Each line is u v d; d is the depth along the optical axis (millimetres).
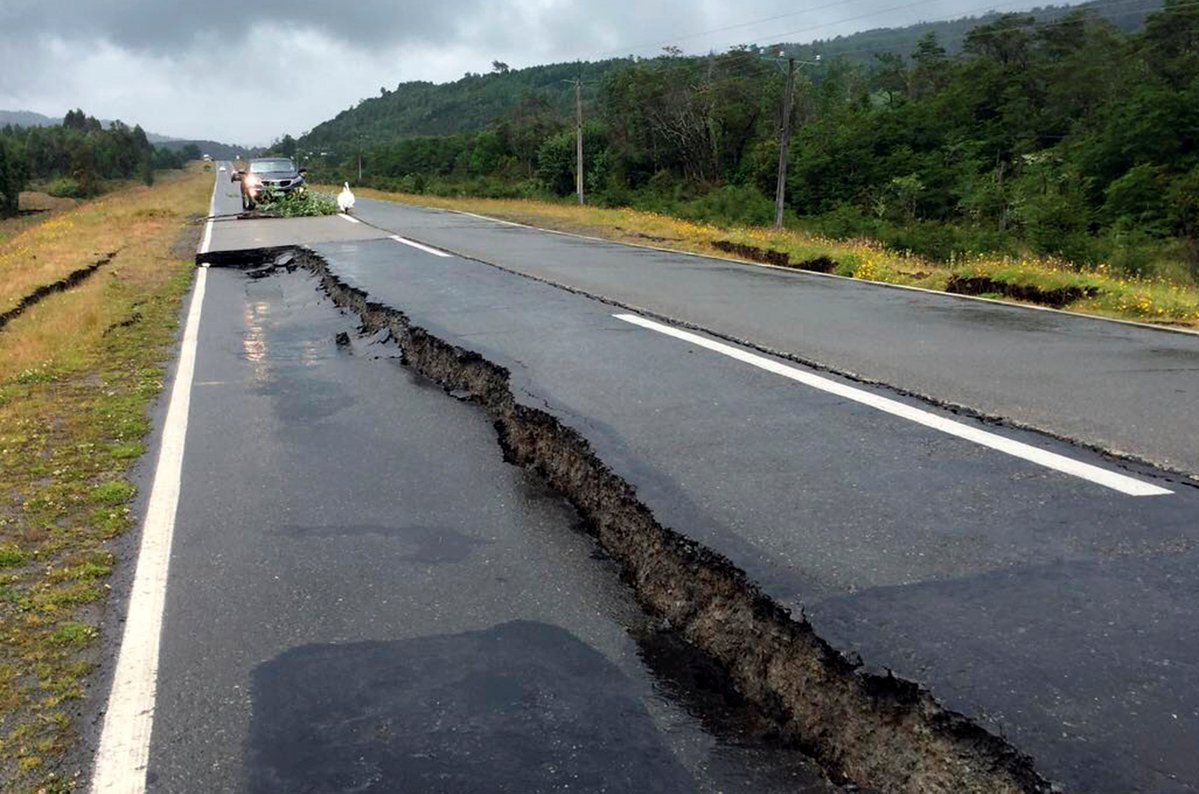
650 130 72125
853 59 105875
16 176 91750
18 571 3773
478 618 3379
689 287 11031
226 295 11984
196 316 10273
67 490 4715
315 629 3289
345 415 6121
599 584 3672
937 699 2479
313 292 11789
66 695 2885
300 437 5629
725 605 3250
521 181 78750
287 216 26750
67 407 6398
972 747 2326
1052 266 15164
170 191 61062
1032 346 7227
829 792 2420
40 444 5520
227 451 5363
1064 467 4270
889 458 4480
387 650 3143
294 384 7020
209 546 4012
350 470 5012
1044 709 2406
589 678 2979
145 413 6234
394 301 9805
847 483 4148
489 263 13680
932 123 60000
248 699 2854
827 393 5746
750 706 2854
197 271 14680
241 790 2430
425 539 4086
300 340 8797
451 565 3826
